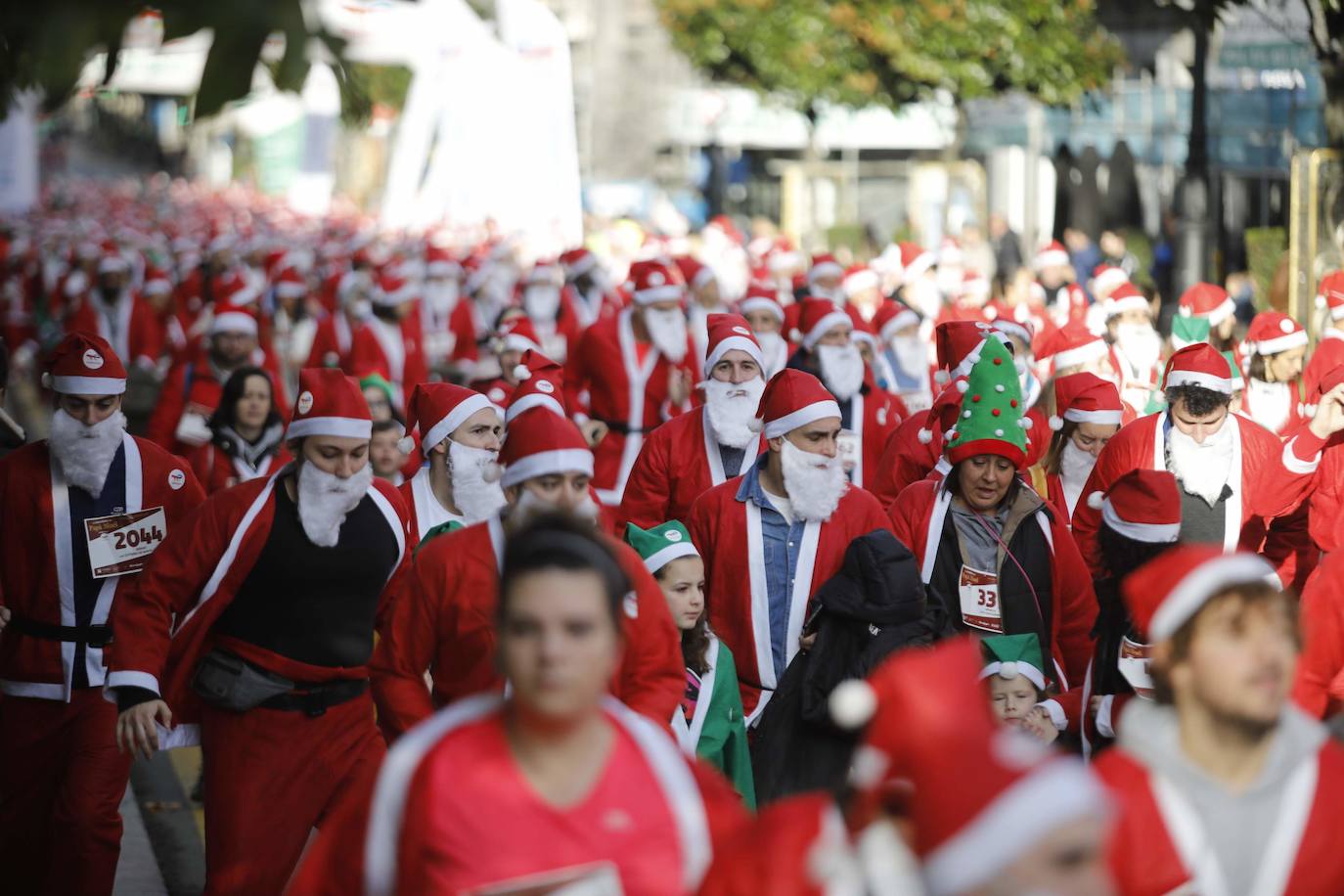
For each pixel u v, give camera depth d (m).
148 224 147.38
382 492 19.78
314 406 18.78
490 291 79.06
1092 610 21.78
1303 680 15.36
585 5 140.88
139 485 21.36
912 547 21.66
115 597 20.33
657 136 141.12
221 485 29.72
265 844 19.08
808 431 21.22
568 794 11.00
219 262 86.44
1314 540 24.05
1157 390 36.25
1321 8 44.41
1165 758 11.16
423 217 111.94
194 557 18.98
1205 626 11.09
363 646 19.64
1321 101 65.00
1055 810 8.22
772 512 21.67
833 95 88.94
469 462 22.56
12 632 21.14
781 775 19.72
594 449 40.00
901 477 27.22
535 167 100.31
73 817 20.66
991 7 78.25
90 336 21.02
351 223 152.62
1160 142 86.31
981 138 101.38
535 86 100.38
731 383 26.55
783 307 52.38
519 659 10.79
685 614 19.09
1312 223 41.16
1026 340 35.38
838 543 21.44
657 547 19.14
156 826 27.69
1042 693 19.50
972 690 8.68
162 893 24.17
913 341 44.81
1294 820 11.05
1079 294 55.06
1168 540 16.59
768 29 86.69
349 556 19.31
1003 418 21.38
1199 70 56.91
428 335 68.94
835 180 107.69
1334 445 23.97
